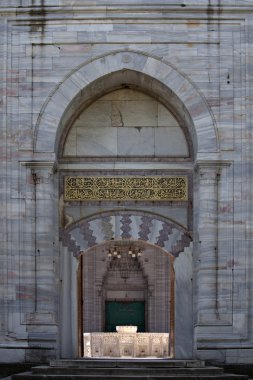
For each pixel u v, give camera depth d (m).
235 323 33.22
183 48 34.06
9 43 34.19
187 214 34.88
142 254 57.12
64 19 34.09
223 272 33.44
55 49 34.12
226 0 34.06
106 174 35.06
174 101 34.75
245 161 33.75
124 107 35.41
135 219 34.84
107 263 57.19
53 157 33.78
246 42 34.06
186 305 34.47
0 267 33.47
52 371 29.78
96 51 34.06
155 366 31.00
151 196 34.91
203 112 33.88
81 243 34.78
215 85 33.97
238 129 33.84
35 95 34.00
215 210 33.62
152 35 34.06
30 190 33.75
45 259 33.53
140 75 34.28
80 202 34.91
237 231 33.59
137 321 57.12
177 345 34.25
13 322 33.31
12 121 33.94
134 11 34.00
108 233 34.81
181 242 34.78
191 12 34.06
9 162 33.81
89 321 56.81
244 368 32.69
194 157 34.59
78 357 34.78
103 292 57.25
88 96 34.97
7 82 34.03
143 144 35.25
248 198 33.62
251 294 33.38
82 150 35.16
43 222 33.62
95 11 34.03
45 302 33.44
